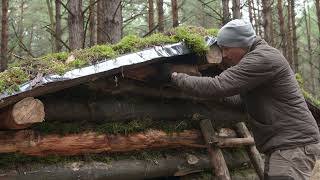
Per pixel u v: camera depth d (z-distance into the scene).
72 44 9.09
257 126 3.46
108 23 7.49
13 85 3.23
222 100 4.48
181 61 4.18
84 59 3.58
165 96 4.30
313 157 3.28
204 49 3.97
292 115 3.30
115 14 7.49
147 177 4.22
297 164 3.23
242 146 4.74
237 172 4.86
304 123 3.30
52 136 3.69
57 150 3.74
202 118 4.45
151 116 4.26
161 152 4.36
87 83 3.87
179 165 4.37
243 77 3.27
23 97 3.27
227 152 4.82
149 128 4.22
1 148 3.46
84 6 18.69
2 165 3.51
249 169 4.97
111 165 3.98
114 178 4.00
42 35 25.69
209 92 3.34
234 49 3.47
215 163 4.17
